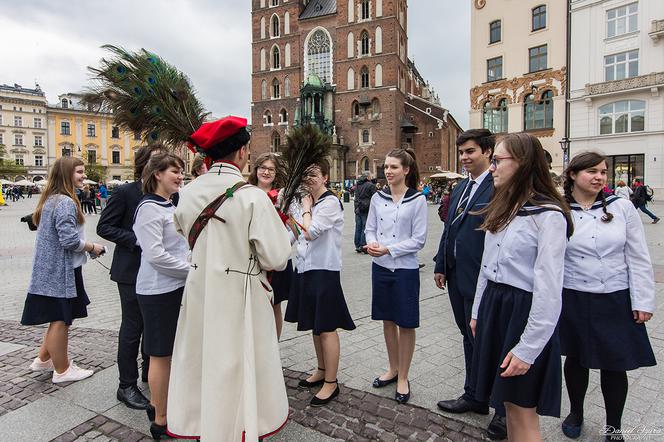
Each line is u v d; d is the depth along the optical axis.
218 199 2.34
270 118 55.31
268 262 2.35
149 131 4.17
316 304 3.41
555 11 28.05
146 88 3.95
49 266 3.57
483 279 2.47
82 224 3.74
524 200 2.16
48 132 77.94
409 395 3.42
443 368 4.02
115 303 6.32
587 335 2.73
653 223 15.31
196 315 2.38
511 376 2.14
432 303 6.26
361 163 50.88
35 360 3.97
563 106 28.22
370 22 49.66
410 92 58.28
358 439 2.88
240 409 2.29
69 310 3.68
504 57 30.23
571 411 2.95
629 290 2.71
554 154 28.69
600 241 2.73
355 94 50.78
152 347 2.90
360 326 5.23
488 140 3.12
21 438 2.92
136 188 3.44
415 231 3.38
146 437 2.95
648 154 25.52
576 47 27.52
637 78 25.27
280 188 3.87
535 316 2.03
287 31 54.09
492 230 2.27
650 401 3.32
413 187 3.62
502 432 2.85
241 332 2.34
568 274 2.82
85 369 3.99
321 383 3.71
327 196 3.51
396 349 3.65
